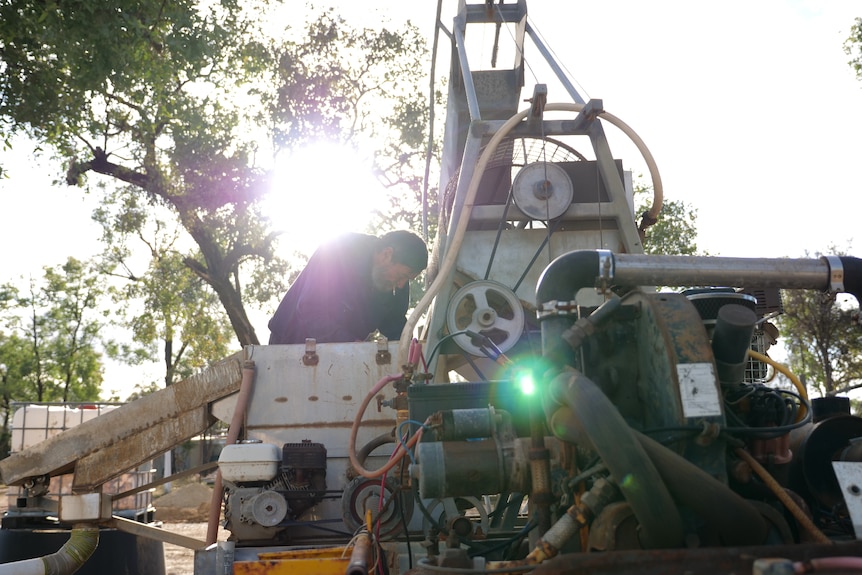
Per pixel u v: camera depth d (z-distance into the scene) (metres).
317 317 6.07
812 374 17.48
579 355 2.75
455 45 6.61
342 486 5.01
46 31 15.17
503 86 6.71
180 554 12.61
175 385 5.36
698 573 1.95
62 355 59.56
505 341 4.94
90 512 5.29
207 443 22.33
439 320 5.06
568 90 5.75
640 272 2.74
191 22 16.25
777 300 4.91
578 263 2.75
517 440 2.80
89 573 7.11
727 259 2.80
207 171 30.52
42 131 18.28
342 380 5.18
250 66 24.86
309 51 32.72
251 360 5.23
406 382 4.02
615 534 2.28
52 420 9.42
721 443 2.46
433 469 2.74
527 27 6.32
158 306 41.03
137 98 20.08
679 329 2.53
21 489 7.70
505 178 5.54
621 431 2.21
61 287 59.72
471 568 2.62
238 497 4.57
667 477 2.24
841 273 2.79
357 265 6.13
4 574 4.91
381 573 3.52
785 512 2.61
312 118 32.03
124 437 5.35
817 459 2.78
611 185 5.39
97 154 29.09
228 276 33.88
